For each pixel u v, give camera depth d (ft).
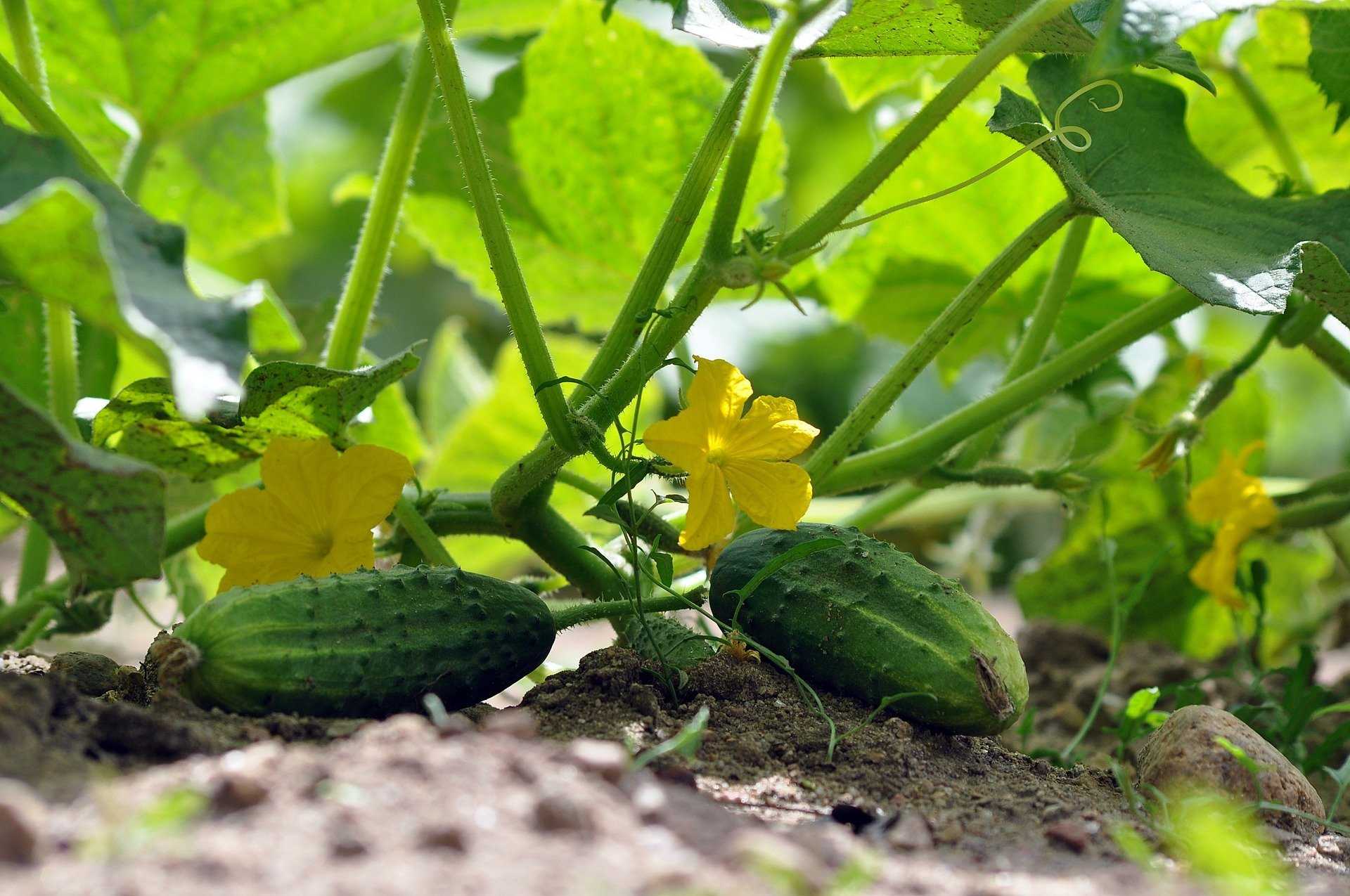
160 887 3.19
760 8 4.18
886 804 3.60
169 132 4.55
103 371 4.50
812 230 3.77
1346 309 3.88
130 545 3.54
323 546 3.78
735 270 3.68
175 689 3.59
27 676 3.56
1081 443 4.81
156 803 3.28
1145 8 3.55
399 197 4.11
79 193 3.40
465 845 3.26
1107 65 3.54
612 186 4.68
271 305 3.79
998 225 4.62
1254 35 4.67
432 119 4.75
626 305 3.82
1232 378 4.26
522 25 4.80
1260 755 3.70
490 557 5.65
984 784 3.68
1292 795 3.69
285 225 5.08
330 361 4.15
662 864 3.27
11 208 3.41
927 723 3.76
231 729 3.55
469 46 7.46
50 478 3.50
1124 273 4.58
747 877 3.28
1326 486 4.46
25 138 3.56
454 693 3.68
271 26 4.44
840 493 4.16
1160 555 4.19
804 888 3.28
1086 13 3.82
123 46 4.43
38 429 3.46
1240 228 3.90
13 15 4.13
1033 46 3.91
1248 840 3.57
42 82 4.18
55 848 3.25
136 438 3.88
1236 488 4.32
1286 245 3.86
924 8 3.83
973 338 4.78
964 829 3.55
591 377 3.83
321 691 3.60
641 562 3.97
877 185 3.76
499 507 3.94
